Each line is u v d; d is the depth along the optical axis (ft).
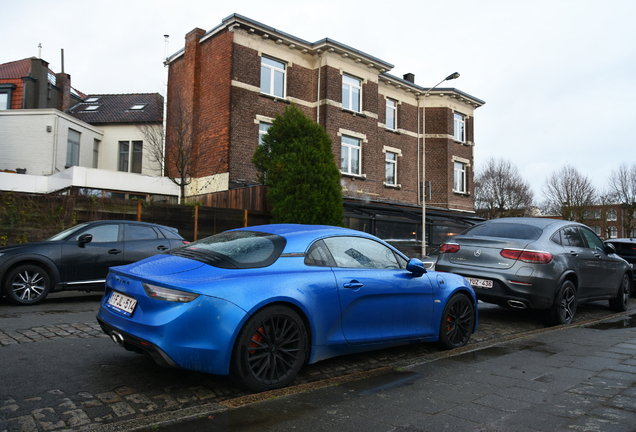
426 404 10.23
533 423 9.07
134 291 11.16
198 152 61.46
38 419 9.41
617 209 137.59
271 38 61.67
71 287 25.73
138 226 28.71
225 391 11.56
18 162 67.36
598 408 9.91
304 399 10.52
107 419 9.59
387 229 65.36
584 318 25.54
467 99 88.12
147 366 13.35
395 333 14.51
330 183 49.29
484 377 12.40
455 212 85.10
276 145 50.85
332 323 12.66
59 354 14.29
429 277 15.99
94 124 79.20
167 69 70.13
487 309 27.58
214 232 45.78
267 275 11.69
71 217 38.29
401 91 81.71
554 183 141.38
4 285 23.98
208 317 10.44
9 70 83.15
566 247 22.81
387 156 79.25
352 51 66.59
